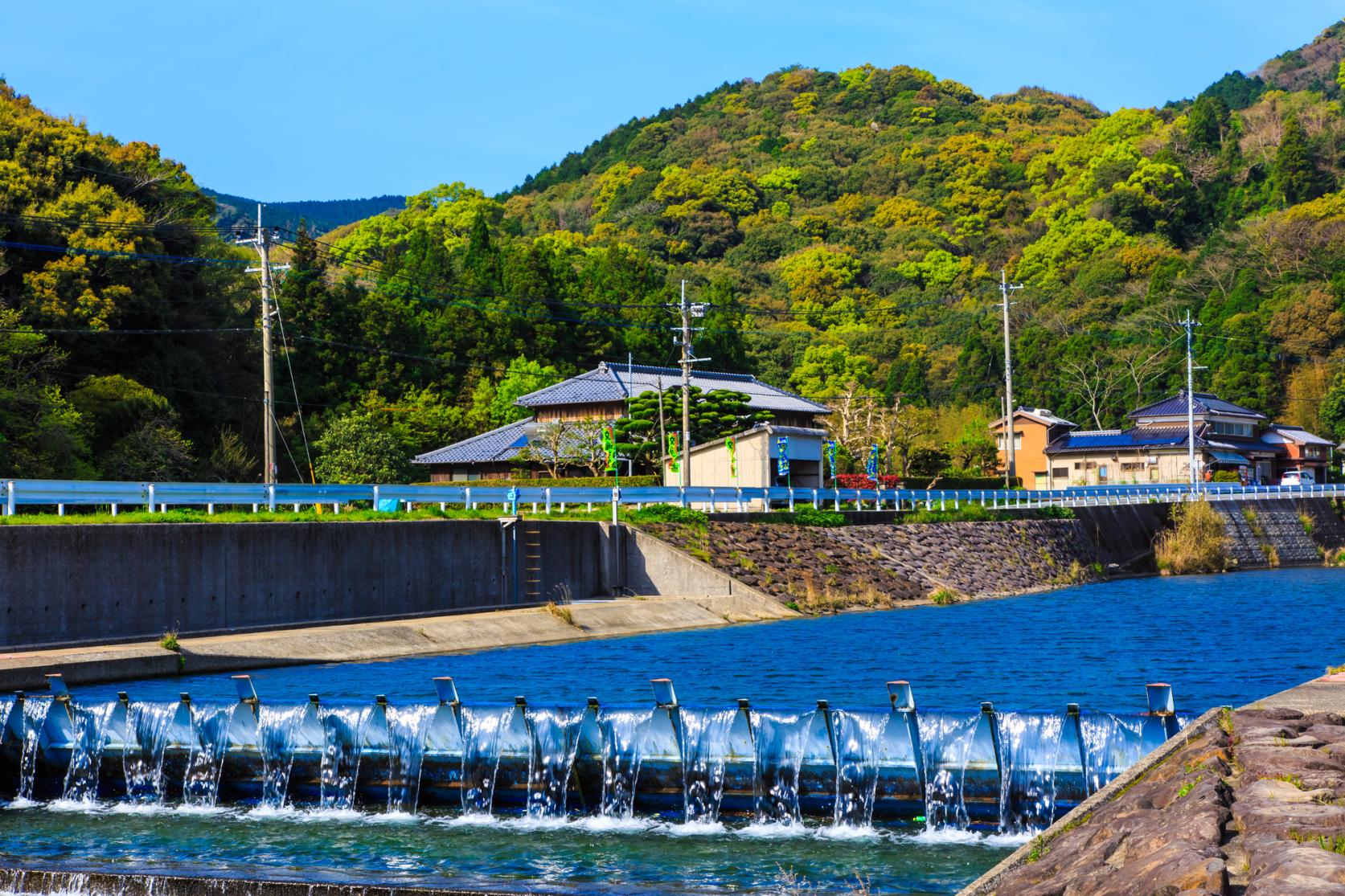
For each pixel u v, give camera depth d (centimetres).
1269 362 11538
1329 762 1240
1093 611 4559
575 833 1775
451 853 1683
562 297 10638
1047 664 3061
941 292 16238
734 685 2712
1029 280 16175
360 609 3631
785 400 7781
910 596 4956
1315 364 11462
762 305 15288
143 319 6072
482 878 1566
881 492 5878
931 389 12525
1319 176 16088
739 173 19825
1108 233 16050
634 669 2958
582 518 4712
